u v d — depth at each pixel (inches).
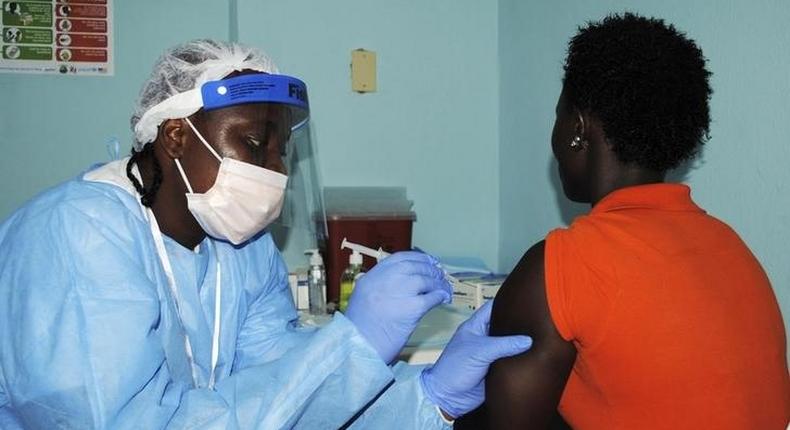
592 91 35.5
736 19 55.7
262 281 55.2
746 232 55.2
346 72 90.9
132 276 39.4
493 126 96.9
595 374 32.8
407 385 40.9
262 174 44.3
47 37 87.1
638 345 31.1
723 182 57.4
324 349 39.1
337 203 88.4
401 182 94.0
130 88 89.6
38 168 87.8
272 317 55.9
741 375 31.5
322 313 80.8
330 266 84.0
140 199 44.5
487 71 96.0
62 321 36.7
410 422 40.7
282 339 54.2
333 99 90.7
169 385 40.2
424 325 71.7
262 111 44.3
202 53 45.8
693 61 35.1
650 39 34.4
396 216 85.3
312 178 58.9
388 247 85.3
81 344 36.5
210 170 43.8
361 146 92.2
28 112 87.1
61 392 35.8
